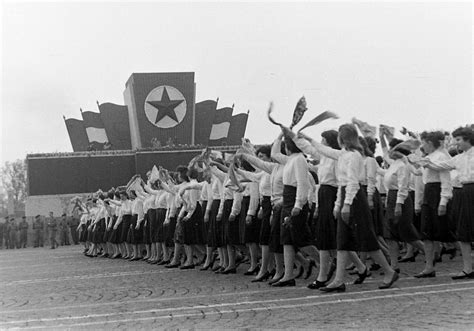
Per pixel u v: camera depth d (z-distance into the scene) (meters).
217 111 52.41
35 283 11.78
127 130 51.06
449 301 6.71
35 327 6.57
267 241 9.93
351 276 9.88
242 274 11.38
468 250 8.61
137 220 17.25
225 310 6.96
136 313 7.16
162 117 48.53
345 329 5.53
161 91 48.62
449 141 12.09
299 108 8.38
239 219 11.17
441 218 8.99
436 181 9.10
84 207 23.45
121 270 13.91
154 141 47.84
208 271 12.38
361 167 7.94
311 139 8.36
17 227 37.41
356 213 7.85
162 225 15.00
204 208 13.19
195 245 13.46
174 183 15.22
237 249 12.38
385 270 8.04
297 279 9.80
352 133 7.98
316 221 9.04
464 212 8.59
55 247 34.44
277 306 7.05
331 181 8.39
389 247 9.79
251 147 10.79
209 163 11.99
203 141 51.28
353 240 7.89
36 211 42.53
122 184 43.66
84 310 7.70
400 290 7.75
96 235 20.80
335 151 8.12
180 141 48.75
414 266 10.84
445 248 11.89
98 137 50.84
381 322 5.76
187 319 6.51
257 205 10.66
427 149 9.13
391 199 9.63
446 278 8.80
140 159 43.12
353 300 7.15
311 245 8.94
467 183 8.61
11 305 8.66
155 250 15.66
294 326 5.80
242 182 10.93
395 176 9.62
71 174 43.16
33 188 42.72
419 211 10.70
